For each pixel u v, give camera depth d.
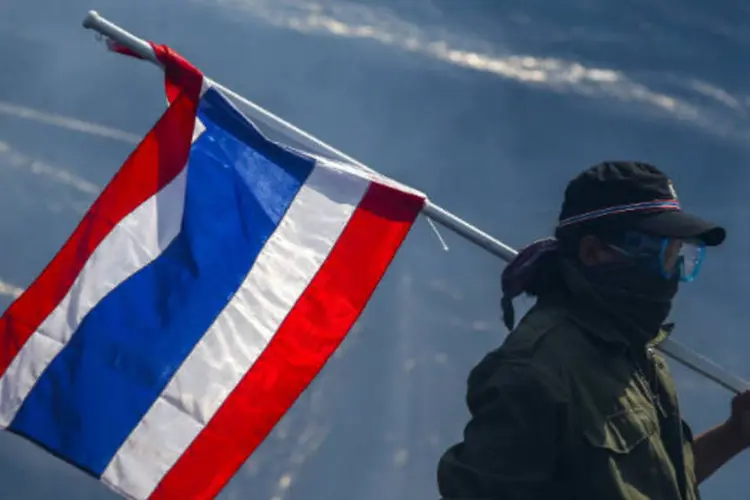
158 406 10.77
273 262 11.27
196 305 11.05
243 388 10.91
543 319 8.98
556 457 8.55
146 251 11.08
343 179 11.59
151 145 11.24
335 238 11.45
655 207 9.12
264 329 11.08
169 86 11.27
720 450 11.10
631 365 9.02
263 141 11.58
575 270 9.17
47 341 10.77
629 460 8.60
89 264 10.97
